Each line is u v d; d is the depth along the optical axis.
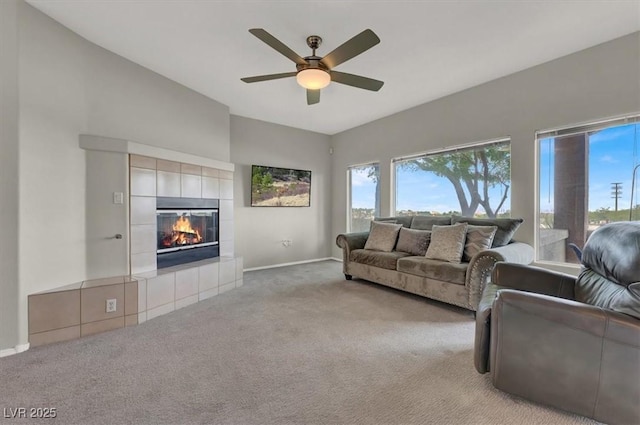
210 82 3.44
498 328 1.52
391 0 2.03
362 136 5.21
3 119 2.03
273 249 5.15
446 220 3.67
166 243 3.16
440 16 2.21
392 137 4.65
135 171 2.79
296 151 5.41
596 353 1.31
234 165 4.43
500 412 1.43
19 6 2.09
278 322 2.59
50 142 2.29
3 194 2.03
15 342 2.05
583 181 2.81
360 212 5.44
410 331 2.40
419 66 3.03
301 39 2.51
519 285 2.05
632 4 2.07
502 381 1.52
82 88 2.55
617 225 1.67
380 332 2.38
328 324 2.54
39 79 2.22
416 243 3.60
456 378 1.73
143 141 3.07
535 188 3.09
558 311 1.37
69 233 2.43
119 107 2.85
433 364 1.89
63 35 2.38
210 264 3.35
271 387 1.64
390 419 1.39
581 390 1.34
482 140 3.50
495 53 2.77
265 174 4.96
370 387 1.64
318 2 2.05
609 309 1.35
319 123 5.15
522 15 2.20
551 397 1.41
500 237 3.06
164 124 3.29
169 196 3.12
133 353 2.02
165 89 3.30
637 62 2.43
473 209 3.71
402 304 3.08
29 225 2.15
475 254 2.71
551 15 2.21
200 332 2.38
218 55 2.82
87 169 2.56
